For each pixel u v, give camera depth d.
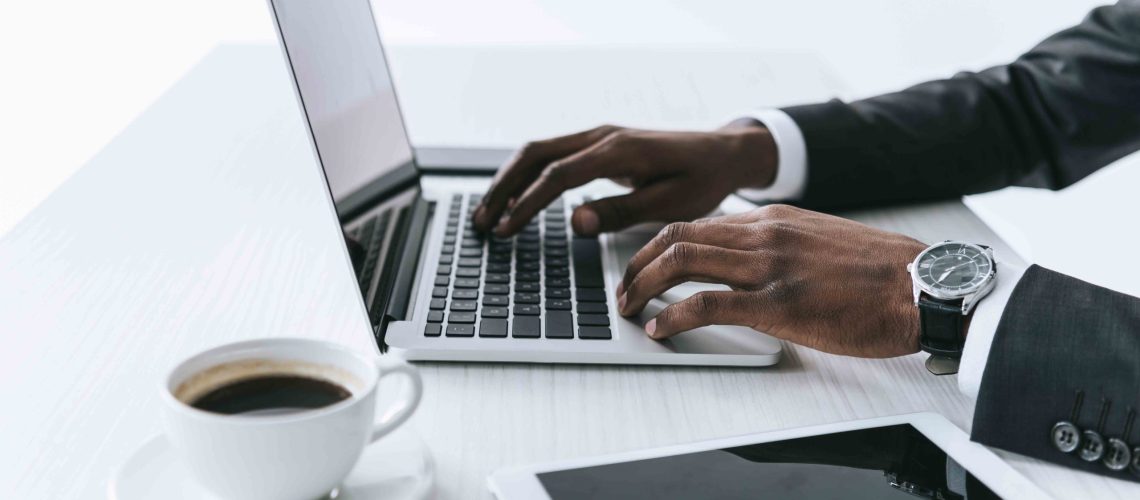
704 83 1.68
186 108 1.51
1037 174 1.21
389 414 0.72
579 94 1.60
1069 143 1.19
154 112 1.49
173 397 0.55
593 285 0.94
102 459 0.67
